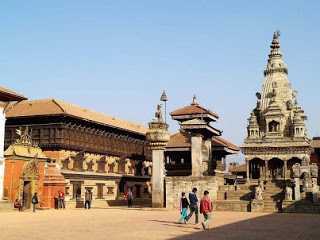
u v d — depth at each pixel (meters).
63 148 51.59
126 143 67.88
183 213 24.78
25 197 42.41
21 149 41.84
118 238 17.23
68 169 52.03
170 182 43.06
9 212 37.16
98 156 59.12
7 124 54.88
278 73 66.88
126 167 67.12
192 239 17.02
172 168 58.19
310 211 35.25
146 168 73.75
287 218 29.47
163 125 43.66
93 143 58.34
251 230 20.91
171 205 42.72
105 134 61.59
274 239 17.19
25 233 19.19
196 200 24.42
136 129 72.12
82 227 22.42
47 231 20.17
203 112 55.47
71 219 28.88
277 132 61.97
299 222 25.92
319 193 37.56
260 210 37.06
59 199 44.41
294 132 60.81
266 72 67.88
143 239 16.92
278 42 68.81
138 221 26.86
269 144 60.88
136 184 69.12
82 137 55.91
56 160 50.94
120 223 25.22
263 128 65.12
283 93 65.62
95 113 63.97
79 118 53.53
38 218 29.88
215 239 17.08
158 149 43.41
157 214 35.12
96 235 18.36
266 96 66.62
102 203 55.44
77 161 54.16
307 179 40.16
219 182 45.97
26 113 53.09
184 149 57.28
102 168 59.78
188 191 42.44
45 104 54.75
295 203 35.97
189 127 45.62
